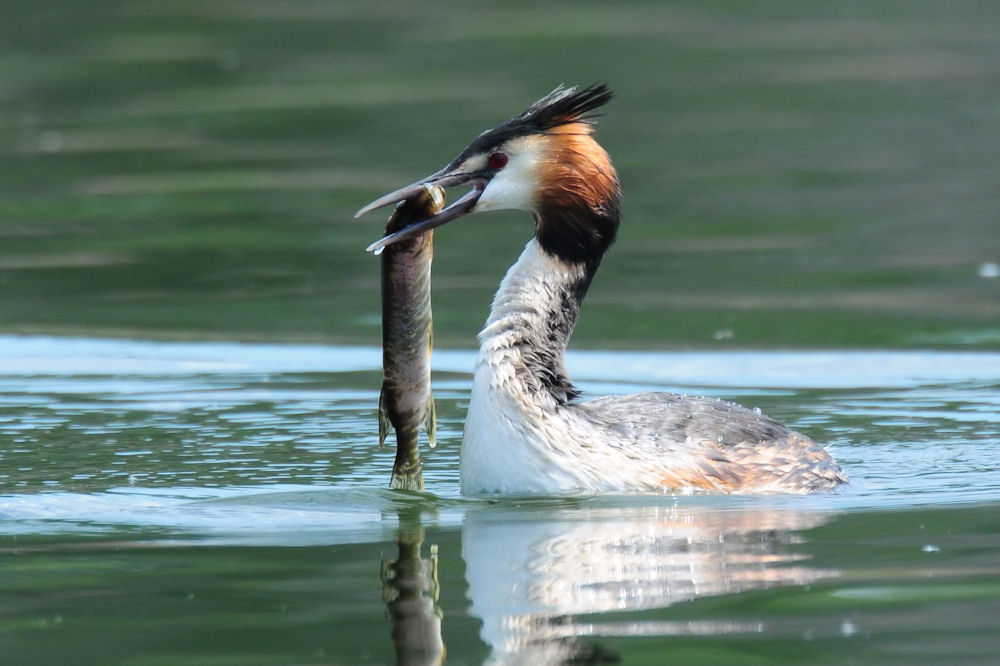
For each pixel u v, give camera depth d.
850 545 9.91
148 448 13.13
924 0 39.09
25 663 7.99
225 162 25.47
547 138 12.05
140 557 9.92
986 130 26.88
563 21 37.12
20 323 17.95
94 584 9.34
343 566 9.66
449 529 10.54
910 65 31.97
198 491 11.74
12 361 16.38
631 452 11.58
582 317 18.06
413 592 9.12
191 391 15.24
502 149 12.06
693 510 10.94
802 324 17.47
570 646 8.15
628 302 18.59
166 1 39.78
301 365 16.30
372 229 21.81
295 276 19.97
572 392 11.96
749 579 9.23
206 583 9.34
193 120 28.33
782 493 11.54
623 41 34.53
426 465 12.91
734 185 23.80
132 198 23.48
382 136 26.36
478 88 29.70
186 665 7.95
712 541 10.06
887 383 15.52
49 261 20.66
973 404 14.67
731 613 8.63
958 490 11.51
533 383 11.66
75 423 14.04
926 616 8.50
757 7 38.66
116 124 28.36
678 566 9.51
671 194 23.45
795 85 30.33
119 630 8.48
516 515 10.88
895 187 23.52
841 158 25.30
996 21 36.44
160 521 10.83
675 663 7.87
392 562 9.73
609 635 8.31
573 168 12.04
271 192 23.55
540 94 28.83
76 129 28.03
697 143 26.38
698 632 8.32
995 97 29.19
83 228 22.19
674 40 34.66
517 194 12.03
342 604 8.90
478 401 11.72
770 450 11.98
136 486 11.90
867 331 17.22
